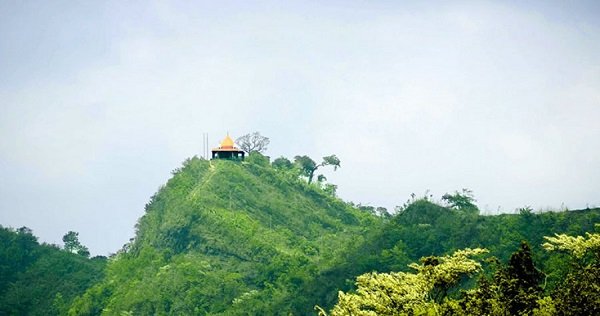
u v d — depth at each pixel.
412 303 71.56
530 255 77.44
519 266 76.19
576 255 76.25
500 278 73.50
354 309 72.69
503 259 171.75
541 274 77.62
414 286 73.00
